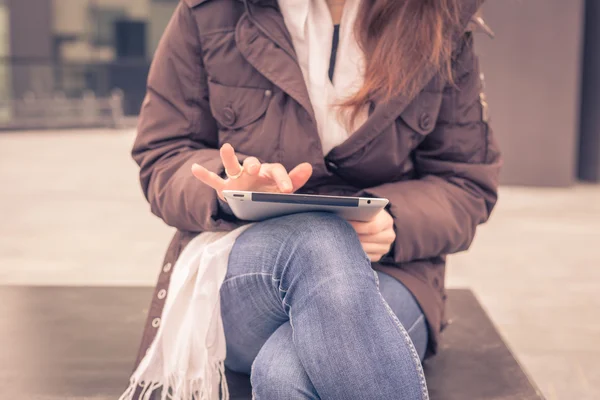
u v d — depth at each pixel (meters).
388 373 1.02
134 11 14.12
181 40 1.44
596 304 2.96
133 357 1.60
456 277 3.33
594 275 3.41
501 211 5.07
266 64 1.37
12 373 1.50
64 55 14.16
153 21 14.17
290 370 1.08
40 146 9.33
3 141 9.95
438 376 1.50
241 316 1.26
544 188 6.30
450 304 1.99
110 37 14.15
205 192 1.27
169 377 1.30
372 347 1.02
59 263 3.47
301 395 1.06
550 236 4.26
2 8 14.00
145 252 3.74
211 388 1.26
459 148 1.46
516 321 2.73
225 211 1.29
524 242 4.08
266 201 1.11
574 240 4.16
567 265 3.59
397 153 1.42
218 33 1.41
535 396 1.41
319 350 1.03
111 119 12.96
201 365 1.25
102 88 13.12
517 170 6.37
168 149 1.43
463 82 1.45
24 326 1.80
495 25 6.21
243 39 1.38
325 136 1.40
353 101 1.35
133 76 13.61
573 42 6.18
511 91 6.29
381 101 1.35
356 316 1.03
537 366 2.28
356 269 1.07
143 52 14.18
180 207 1.32
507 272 3.44
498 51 6.24
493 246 3.97
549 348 2.45
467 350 1.65
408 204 1.32
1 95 12.05
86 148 9.22
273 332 1.25
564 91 6.24
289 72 1.36
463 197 1.42
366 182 1.46
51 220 4.51
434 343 1.42
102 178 6.43
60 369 1.53
